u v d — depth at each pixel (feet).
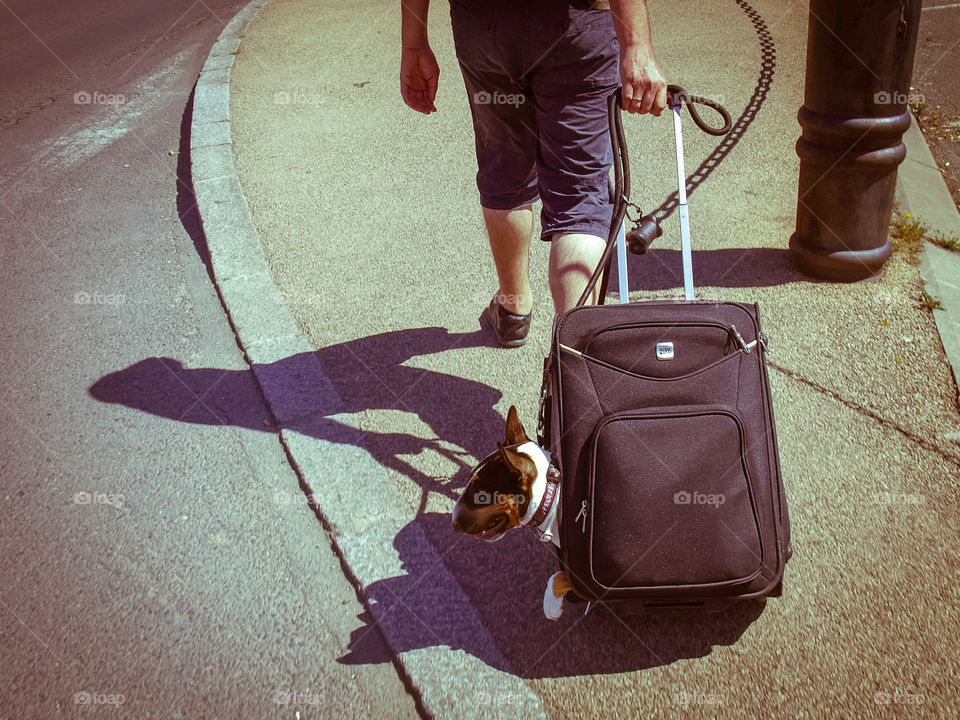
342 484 10.47
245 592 9.37
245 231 16.15
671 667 8.11
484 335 12.87
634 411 7.63
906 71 11.44
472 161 18.19
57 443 11.64
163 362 13.12
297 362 12.63
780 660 8.07
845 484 9.80
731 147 17.46
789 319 12.44
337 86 22.90
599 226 9.66
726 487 7.48
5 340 13.91
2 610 9.29
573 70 9.05
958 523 9.23
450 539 9.66
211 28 30.53
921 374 11.29
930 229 14.74
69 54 29.01
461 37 9.52
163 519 10.34
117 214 17.76
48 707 8.28
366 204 16.85
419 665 8.34
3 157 20.97
